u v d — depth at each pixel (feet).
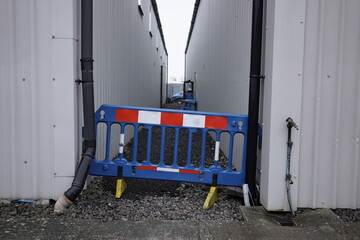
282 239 7.50
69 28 9.56
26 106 9.67
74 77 9.78
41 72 9.66
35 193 9.84
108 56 15.79
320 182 9.39
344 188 9.49
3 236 7.47
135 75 27.09
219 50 23.26
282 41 8.86
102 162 11.00
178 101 105.09
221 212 9.77
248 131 10.42
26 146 9.77
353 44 9.15
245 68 13.94
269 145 9.05
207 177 10.78
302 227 8.15
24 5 9.43
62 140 9.80
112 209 9.74
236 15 16.39
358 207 9.59
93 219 8.78
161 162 10.96
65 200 9.30
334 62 9.16
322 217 8.71
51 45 9.57
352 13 9.09
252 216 8.87
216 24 25.52
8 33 9.45
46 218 8.60
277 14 8.82
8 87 9.60
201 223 8.37
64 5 9.50
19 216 8.93
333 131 9.27
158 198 11.03
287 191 8.94
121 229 7.93
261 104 10.52
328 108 9.25
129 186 12.41
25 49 9.53
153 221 8.48
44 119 9.77
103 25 14.66
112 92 16.85
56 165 9.84
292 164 9.09
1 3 9.39
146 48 37.99
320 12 9.00
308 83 9.16
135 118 10.95
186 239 7.47
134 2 25.91
